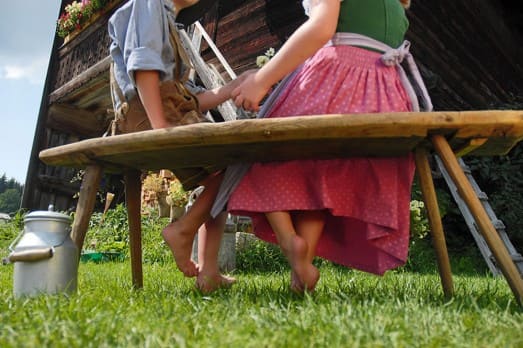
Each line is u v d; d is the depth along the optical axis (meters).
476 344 0.80
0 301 1.25
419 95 1.57
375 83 1.46
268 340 0.80
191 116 1.65
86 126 7.62
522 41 7.83
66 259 1.41
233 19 5.81
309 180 1.41
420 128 1.18
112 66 1.71
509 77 7.23
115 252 4.68
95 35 6.72
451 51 5.67
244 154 1.38
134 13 1.62
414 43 5.00
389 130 1.17
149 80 1.55
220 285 1.66
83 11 6.79
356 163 1.42
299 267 1.34
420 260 4.34
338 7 1.43
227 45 5.86
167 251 4.36
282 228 1.38
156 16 1.61
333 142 1.25
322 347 0.78
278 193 1.39
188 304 1.23
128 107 1.63
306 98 1.45
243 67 5.62
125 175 1.68
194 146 1.31
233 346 0.78
